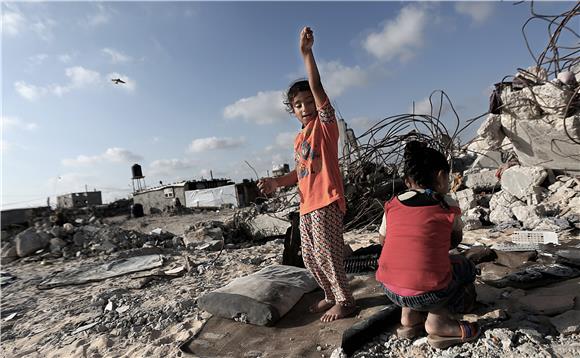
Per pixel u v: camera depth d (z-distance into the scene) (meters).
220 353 2.57
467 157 9.84
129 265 6.41
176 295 4.22
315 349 2.44
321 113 2.66
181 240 9.49
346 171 7.38
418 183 2.30
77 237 9.57
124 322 3.54
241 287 3.23
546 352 1.88
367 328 2.36
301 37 2.48
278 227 9.02
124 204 37.34
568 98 5.32
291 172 3.17
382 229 2.48
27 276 6.97
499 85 6.16
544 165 6.30
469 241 4.89
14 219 21.14
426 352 2.16
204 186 33.12
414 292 2.12
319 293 3.39
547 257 3.44
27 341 3.55
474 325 2.14
